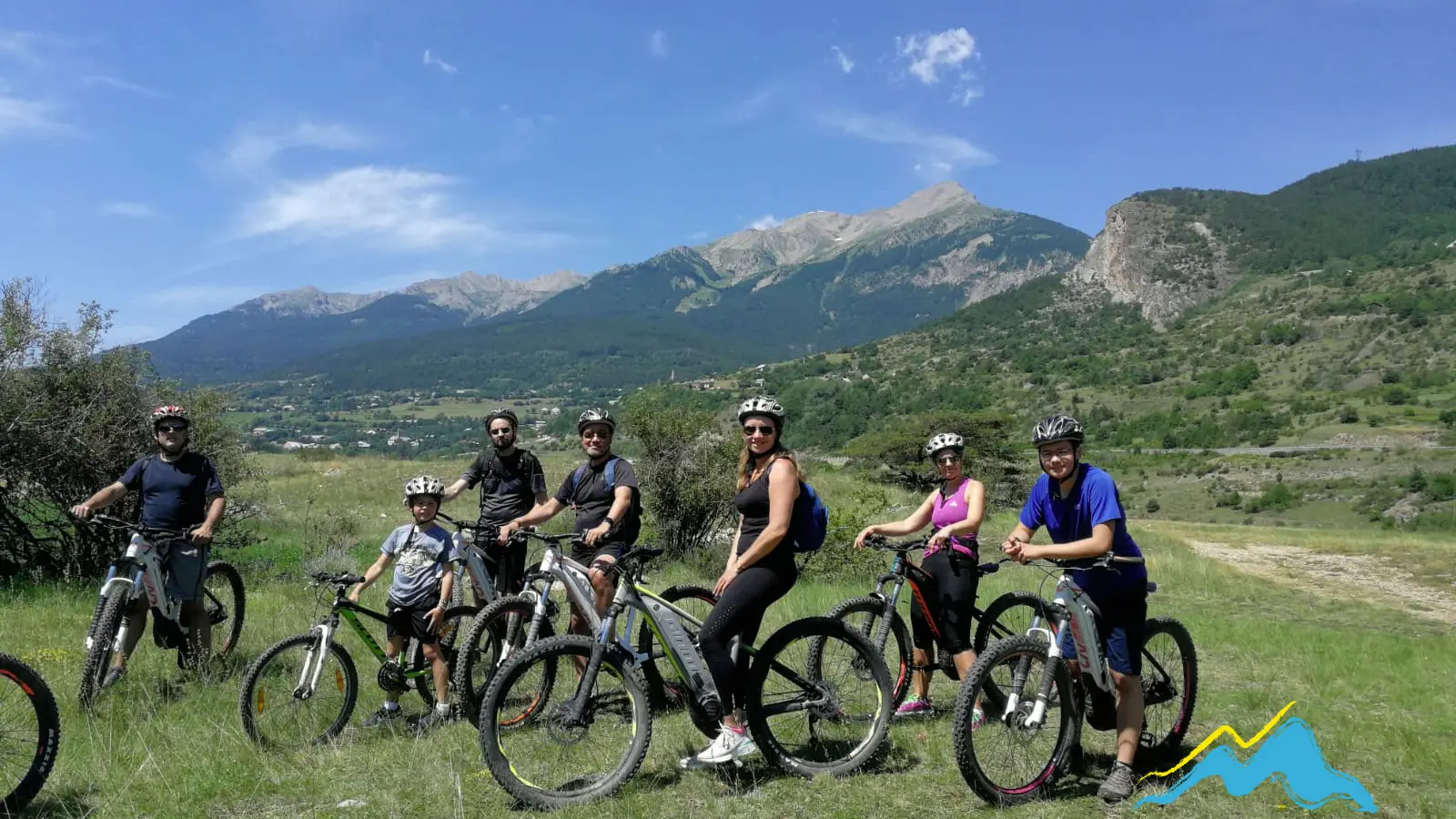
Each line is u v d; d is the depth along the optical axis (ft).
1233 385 478.59
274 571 42.86
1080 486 15.10
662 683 19.75
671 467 48.21
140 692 20.66
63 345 36.83
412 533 19.99
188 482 21.62
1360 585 52.49
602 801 14.78
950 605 18.94
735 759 15.71
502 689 14.74
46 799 14.88
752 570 15.62
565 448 175.32
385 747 17.58
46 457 35.06
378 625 28.89
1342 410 377.50
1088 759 16.88
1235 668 25.91
